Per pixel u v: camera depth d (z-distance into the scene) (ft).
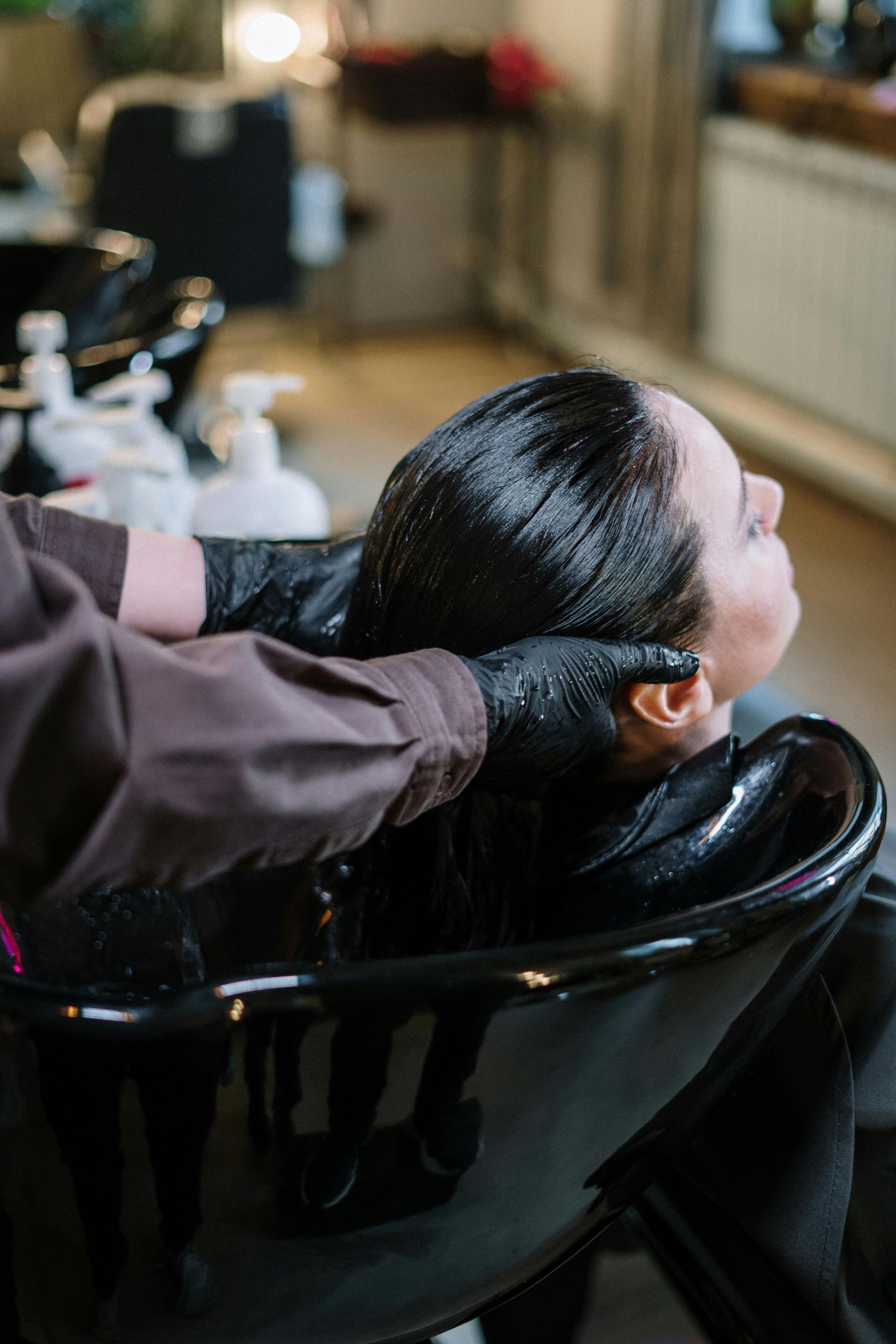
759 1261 1.88
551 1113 1.36
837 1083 1.73
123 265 5.12
